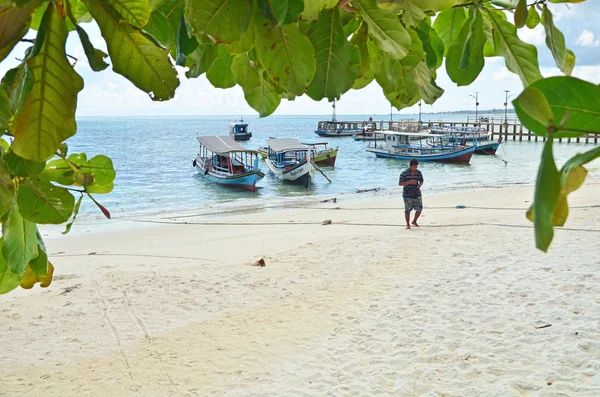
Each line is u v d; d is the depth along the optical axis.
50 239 21.11
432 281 11.51
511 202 26.62
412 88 1.29
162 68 0.99
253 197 34.97
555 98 0.58
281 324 9.69
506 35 1.21
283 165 43.47
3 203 1.15
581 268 11.44
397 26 1.09
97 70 0.99
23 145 0.99
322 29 1.07
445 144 60.84
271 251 16.58
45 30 0.95
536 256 12.87
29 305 11.15
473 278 11.47
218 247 18.05
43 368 8.29
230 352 8.62
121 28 0.96
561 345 7.84
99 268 14.58
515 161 55.22
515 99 0.56
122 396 7.44
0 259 1.69
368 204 29.45
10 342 9.27
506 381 7.01
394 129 94.94
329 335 9.08
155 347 8.92
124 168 50.38
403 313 9.74
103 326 9.91
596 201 23.11
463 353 7.91
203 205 31.30
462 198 29.44
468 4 1.20
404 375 7.46
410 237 16.53
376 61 1.27
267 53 1.04
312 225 22.06
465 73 1.27
